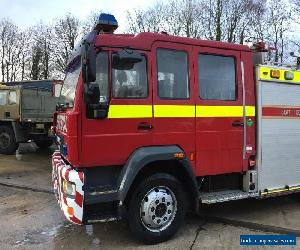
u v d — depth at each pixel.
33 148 15.59
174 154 5.36
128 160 5.18
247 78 6.12
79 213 4.93
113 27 5.20
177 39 5.52
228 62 5.98
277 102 6.44
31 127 13.78
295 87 6.68
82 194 4.93
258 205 7.21
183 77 5.57
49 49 44.09
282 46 26.78
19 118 13.39
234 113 5.99
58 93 6.54
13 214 6.83
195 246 5.36
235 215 6.59
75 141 4.91
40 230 6.02
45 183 9.12
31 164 11.79
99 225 6.18
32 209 7.11
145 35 5.30
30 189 8.62
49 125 13.95
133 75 5.21
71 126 4.91
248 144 6.14
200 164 5.71
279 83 6.45
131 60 5.17
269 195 6.39
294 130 6.70
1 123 14.09
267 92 6.31
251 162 6.18
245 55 6.11
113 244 5.44
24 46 45.91
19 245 5.45
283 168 6.57
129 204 5.26
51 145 15.77
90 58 4.71
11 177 9.82
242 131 6.08
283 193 6.58
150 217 5.32
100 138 5.03
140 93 5.25
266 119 6.30
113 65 5.08
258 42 6.35
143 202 5.31
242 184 6.28
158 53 5.38
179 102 5.51
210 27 30.09
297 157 6.77
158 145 5.37
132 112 5.19
